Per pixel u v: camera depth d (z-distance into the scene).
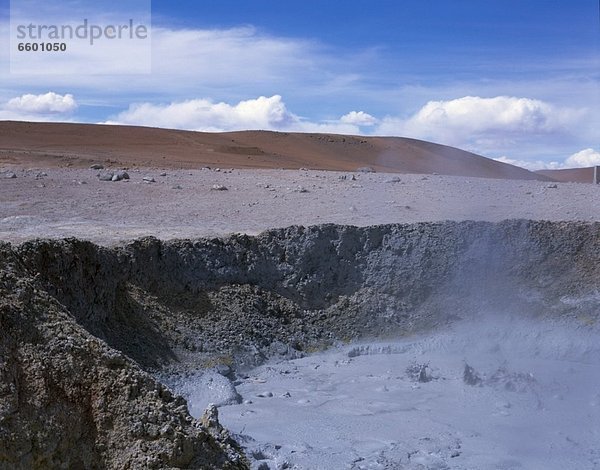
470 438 9.35
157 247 12.84
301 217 16.83
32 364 6.17
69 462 5.95
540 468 8.45
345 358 12.95
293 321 13.62
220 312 12.88
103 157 33.34
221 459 6.11
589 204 18.78
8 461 5.69
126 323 11.65
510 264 14.64
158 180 21.83
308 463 8.38
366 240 14.73
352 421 9.91
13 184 19.28
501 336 13.60
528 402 10.72
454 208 18.23
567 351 13.05
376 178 24.20
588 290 14.16
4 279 6.62
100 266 11.45
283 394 11.06
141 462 5.80
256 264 13.82
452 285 14.45
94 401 6.12
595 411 10.38
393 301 14.25
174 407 6.29
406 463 8.49
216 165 34.00
